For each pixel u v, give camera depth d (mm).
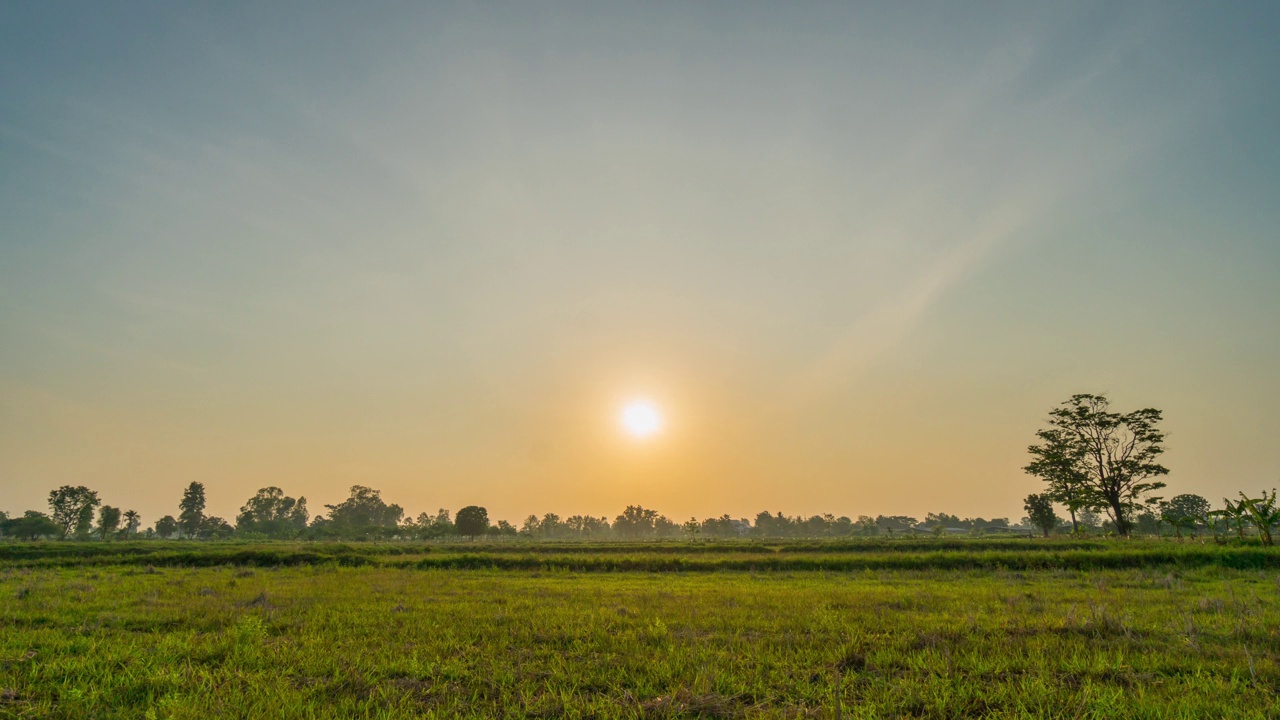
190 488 131250
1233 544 34125
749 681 8711
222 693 8273
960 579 23453
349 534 102688
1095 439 58062
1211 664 8883
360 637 12117
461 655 10391
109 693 8172
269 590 19922
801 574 26703
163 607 15969
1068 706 7418
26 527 92000
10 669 9398
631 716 7449
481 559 32562
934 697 7738
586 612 14633
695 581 24094
